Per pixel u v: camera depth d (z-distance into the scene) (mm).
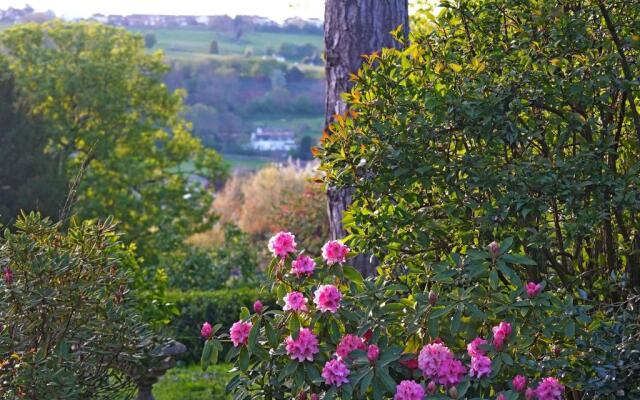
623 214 4465
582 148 4148
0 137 15406
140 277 6754
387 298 3947
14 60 21734
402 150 4188
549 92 4109
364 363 3674
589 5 4176
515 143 4223
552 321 3662
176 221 20859
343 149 4418
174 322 10828
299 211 17766
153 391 8242
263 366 3975
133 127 21562
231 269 15586
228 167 22453
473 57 4543
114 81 21297
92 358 4906
